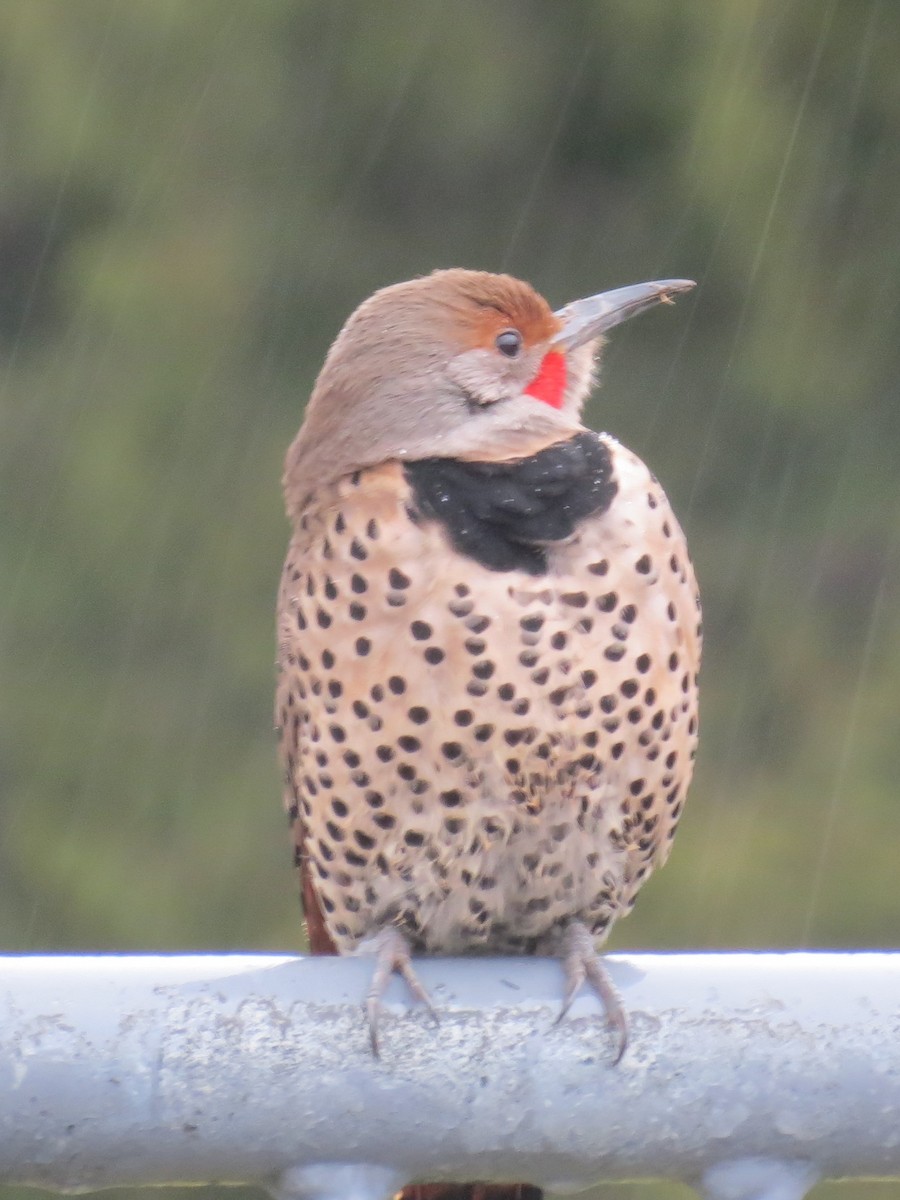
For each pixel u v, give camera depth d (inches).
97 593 548.7
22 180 591.2
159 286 572.4
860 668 531.5
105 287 573.3
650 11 575.8
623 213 580.7
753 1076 143.0
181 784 533.0
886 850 502.3
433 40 586.2
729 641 536.4
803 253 565.6
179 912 517.7
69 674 544.7
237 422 564.1
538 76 584.1
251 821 528.7
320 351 573.0
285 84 588.7
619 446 210.5
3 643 546.9
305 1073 142.2
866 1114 143.1
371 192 584.4
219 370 567.8
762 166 566.6
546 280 578.6
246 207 583.5
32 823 529.7
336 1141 142.9
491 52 584.4
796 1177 144.5
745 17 570.3
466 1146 143.9
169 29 590.2
